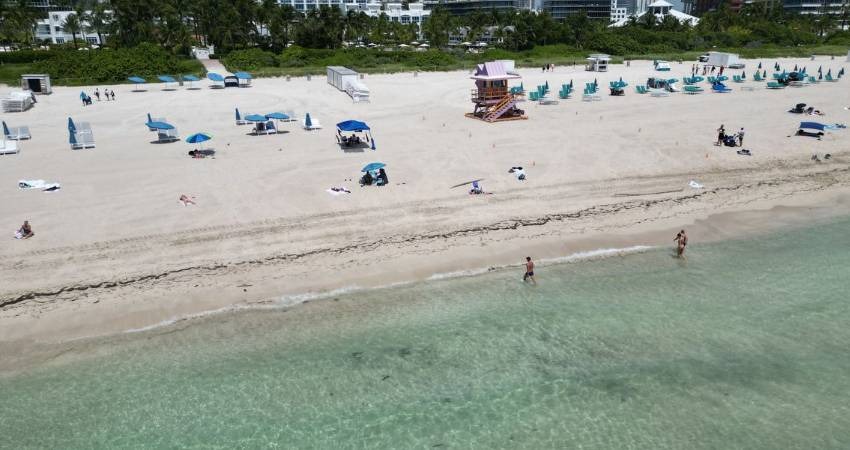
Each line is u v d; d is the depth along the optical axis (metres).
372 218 31.41
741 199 35.66
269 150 44.50
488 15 158.00
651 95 70.50
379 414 18.73
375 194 34.59
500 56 123.06
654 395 19.59
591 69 100.94
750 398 19.45
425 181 36.94
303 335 22.45
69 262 26.14
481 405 19.19
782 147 45.50
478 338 22.44
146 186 35.81
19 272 25.20
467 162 41.00
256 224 30.39
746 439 17.81
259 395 19.44
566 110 61.31
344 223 30.75
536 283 26.22
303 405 19.08
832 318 23.78
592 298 25.16
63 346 21.38
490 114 56.06
